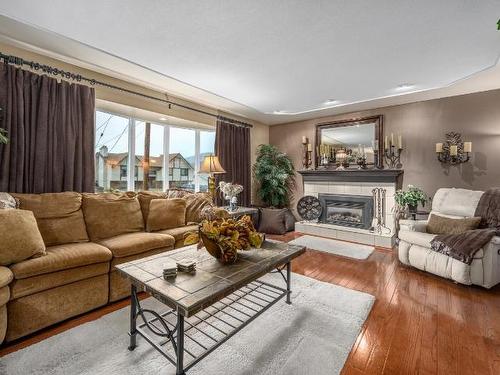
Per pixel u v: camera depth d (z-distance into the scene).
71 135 2.76
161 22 2.06
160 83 3.42
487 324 1.96
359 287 2.61
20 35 2.27
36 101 2.54
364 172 4.46
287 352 1.62
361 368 1.51
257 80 3.28
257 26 2.11
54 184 2.65
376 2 1.81
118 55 2.63
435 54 2.55
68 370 1.45
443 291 2.52
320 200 5.13
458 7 1.84
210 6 1.87
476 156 3.68
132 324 1.63
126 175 3.95
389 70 2.95
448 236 2.75
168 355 1.39
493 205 2.91
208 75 3.12
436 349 1.67
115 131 3.79
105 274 2.17
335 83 3.36
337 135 4.98
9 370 1.45
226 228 1.87
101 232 2.60
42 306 1.79
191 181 4.85
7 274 1.61
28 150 2.50
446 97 3.90
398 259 3.46
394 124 4.36
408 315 2.08
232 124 4.88
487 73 3.01
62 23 2.08
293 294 2.39
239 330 1.67
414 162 4.18
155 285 1.46
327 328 1.88
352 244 4.18
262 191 5.41
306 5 1.85
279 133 5.87
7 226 1.78
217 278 1.56
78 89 2.83
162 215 3.09
